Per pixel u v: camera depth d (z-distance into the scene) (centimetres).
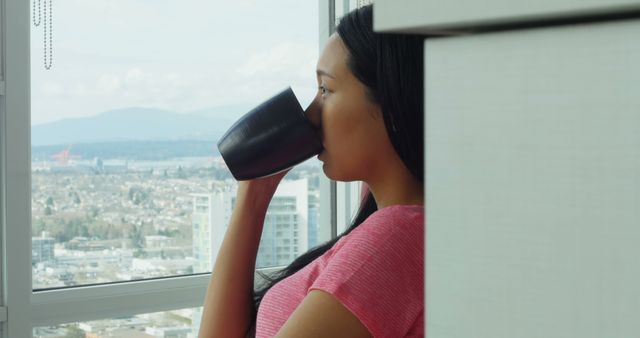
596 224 21
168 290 258
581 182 22
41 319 236
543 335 23
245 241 132
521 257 23
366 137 102
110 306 248
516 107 23
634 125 21
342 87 102
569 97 22
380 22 25
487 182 24
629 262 21
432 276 25
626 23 21
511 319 23
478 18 22
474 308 24
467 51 24
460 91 24
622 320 21
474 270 24
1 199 228
